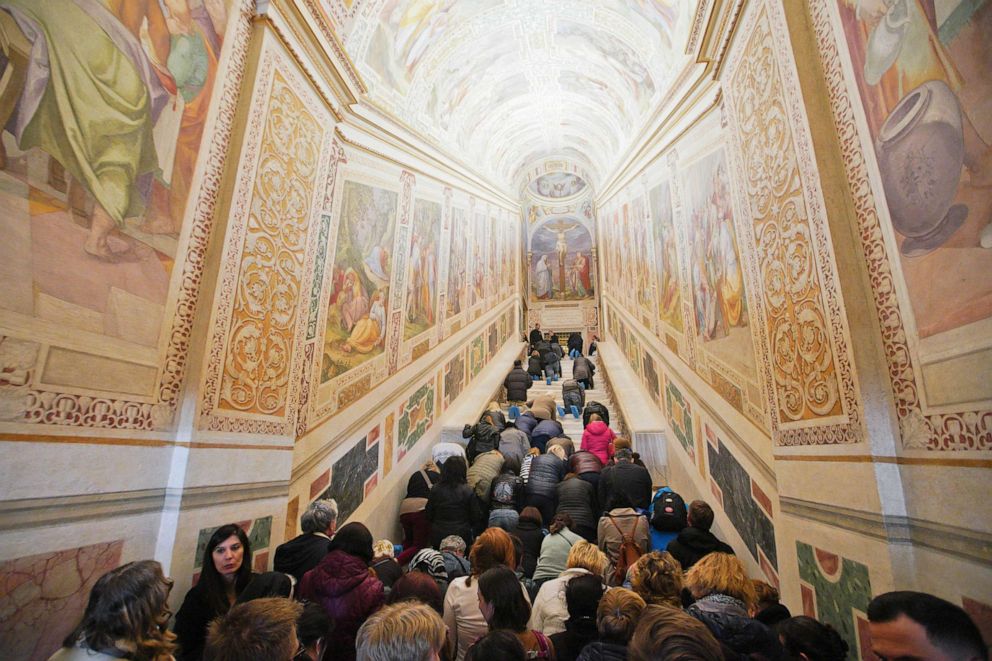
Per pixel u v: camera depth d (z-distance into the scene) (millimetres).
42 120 1974
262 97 3461
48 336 1976
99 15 2273
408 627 1449
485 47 8000
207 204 3006
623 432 7930
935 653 1214
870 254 2184
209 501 2814
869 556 2051
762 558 3418
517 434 6285
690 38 4391
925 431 1851
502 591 2018
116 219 2350
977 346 1564
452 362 8234
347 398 4801
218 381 2957
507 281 13984
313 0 3863
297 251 3887
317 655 1917
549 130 12750
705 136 4703
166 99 2693
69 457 2061
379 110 5582
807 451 2648
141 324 2494
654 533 3990
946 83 1678
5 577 1776
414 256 6742
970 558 1606
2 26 1814
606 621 1767
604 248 13812
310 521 3062
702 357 4973
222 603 2424
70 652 1447
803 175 2613
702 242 4887
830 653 1645
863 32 2186
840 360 2301
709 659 1102
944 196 1709
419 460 6434
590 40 8016
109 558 2248
